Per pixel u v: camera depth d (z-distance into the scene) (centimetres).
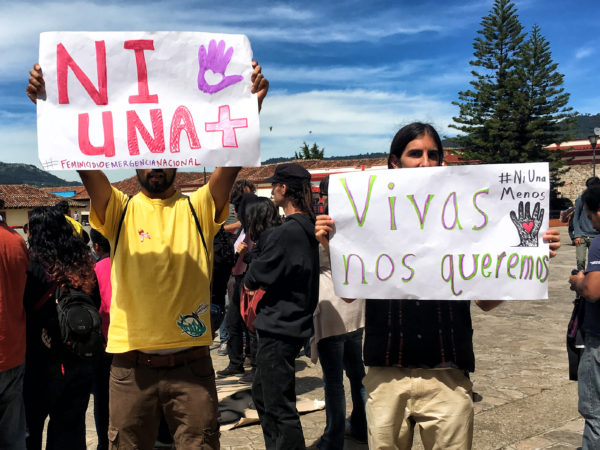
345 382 473
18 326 233
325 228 216
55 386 255
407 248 209
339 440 316
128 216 228
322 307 311
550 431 355
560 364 504
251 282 278
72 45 209
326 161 3641
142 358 221
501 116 3581
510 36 3581
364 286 212
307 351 352
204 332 227
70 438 260
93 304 264
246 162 217
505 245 203
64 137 208
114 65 211
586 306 261
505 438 346
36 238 258
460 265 205
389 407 204
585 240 934
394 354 202
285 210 295
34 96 208
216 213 235
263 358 278
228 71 217
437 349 199
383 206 211
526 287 201
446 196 207
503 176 203
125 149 211
